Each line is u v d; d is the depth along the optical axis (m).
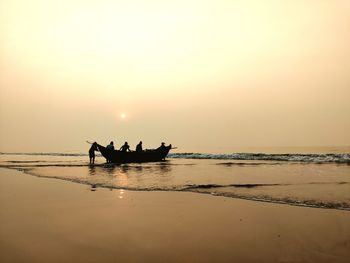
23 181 15.97
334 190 11.49
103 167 25.25
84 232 6.43
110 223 7.21
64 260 4.87
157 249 5.35
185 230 6.55
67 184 14.52
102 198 10.68
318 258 4.82
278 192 11.17
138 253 5.16
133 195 11.29
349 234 6.01
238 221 7.25
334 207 8.54
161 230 6.55
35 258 4.96
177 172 19.89
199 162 31.22
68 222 7.30
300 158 32.50
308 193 10.84
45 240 5.90
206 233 6.30
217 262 4.77
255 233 6.23
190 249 5.34
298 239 5.77
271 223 6.99
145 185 13.79
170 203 9.67
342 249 5.18
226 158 40.00
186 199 10.34
